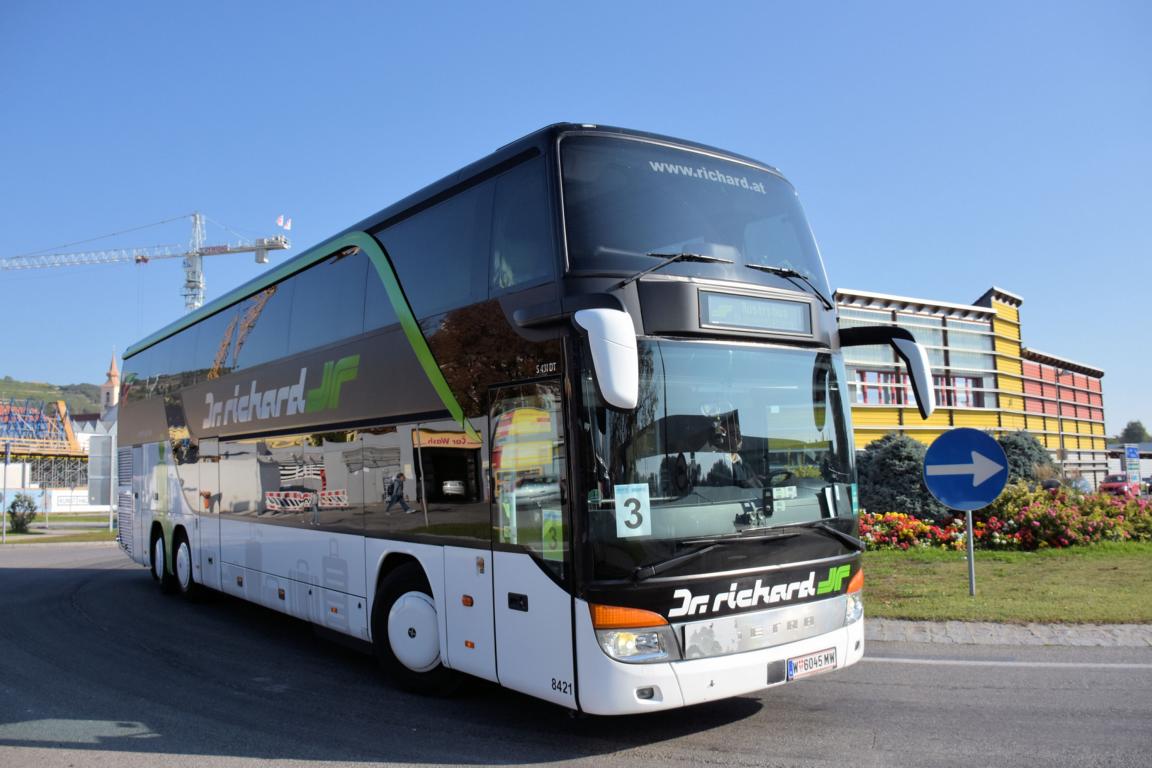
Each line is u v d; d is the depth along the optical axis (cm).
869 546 1338
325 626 829
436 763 541
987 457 952
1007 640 791
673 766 519
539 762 536
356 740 594
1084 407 3481
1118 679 663
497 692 716
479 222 641
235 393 1077
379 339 755
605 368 462
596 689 501
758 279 602
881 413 2147
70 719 663
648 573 504
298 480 891
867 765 509
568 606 521
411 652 688
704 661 514
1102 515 1348
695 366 551
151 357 1476
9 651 936
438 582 655
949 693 646
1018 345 2802
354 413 786
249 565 1013
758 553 543
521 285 583
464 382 635
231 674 816
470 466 622
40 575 1761
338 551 805
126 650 939
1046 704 611
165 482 1352
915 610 901
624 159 598
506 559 580
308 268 912
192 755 571
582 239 553
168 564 1323
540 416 554
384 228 773
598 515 509
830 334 636
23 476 5984
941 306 2384
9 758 570
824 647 568
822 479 598
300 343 910
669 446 530
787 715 611
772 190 669
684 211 603
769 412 579
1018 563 1163
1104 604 891
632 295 539
